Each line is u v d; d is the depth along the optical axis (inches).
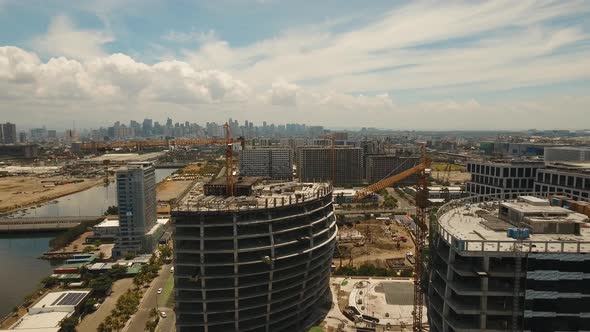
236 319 6038.4
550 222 3865.7
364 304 7480.3
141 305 7810.0
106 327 6717.5
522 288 3425.2
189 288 5826.8
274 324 6515.8
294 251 6284.5
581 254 3314.5
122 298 7824.8
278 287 6235.2
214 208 5954.7
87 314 7564.0
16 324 6732.3
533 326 3427.7
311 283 6865.2
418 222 7696.9
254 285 5959.6
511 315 3494.1
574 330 3400.6
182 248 5816.9
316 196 7047.2
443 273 3892.7
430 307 4377.5
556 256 3329.2
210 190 7180.1
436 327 4072.3
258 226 6063.0
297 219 6520.7
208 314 5954.7
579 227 3855.8
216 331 6097.4
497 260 3533.5
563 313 3383.4
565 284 3358.8
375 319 6914.4
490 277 3508.9
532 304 3403.1
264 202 6515.8
